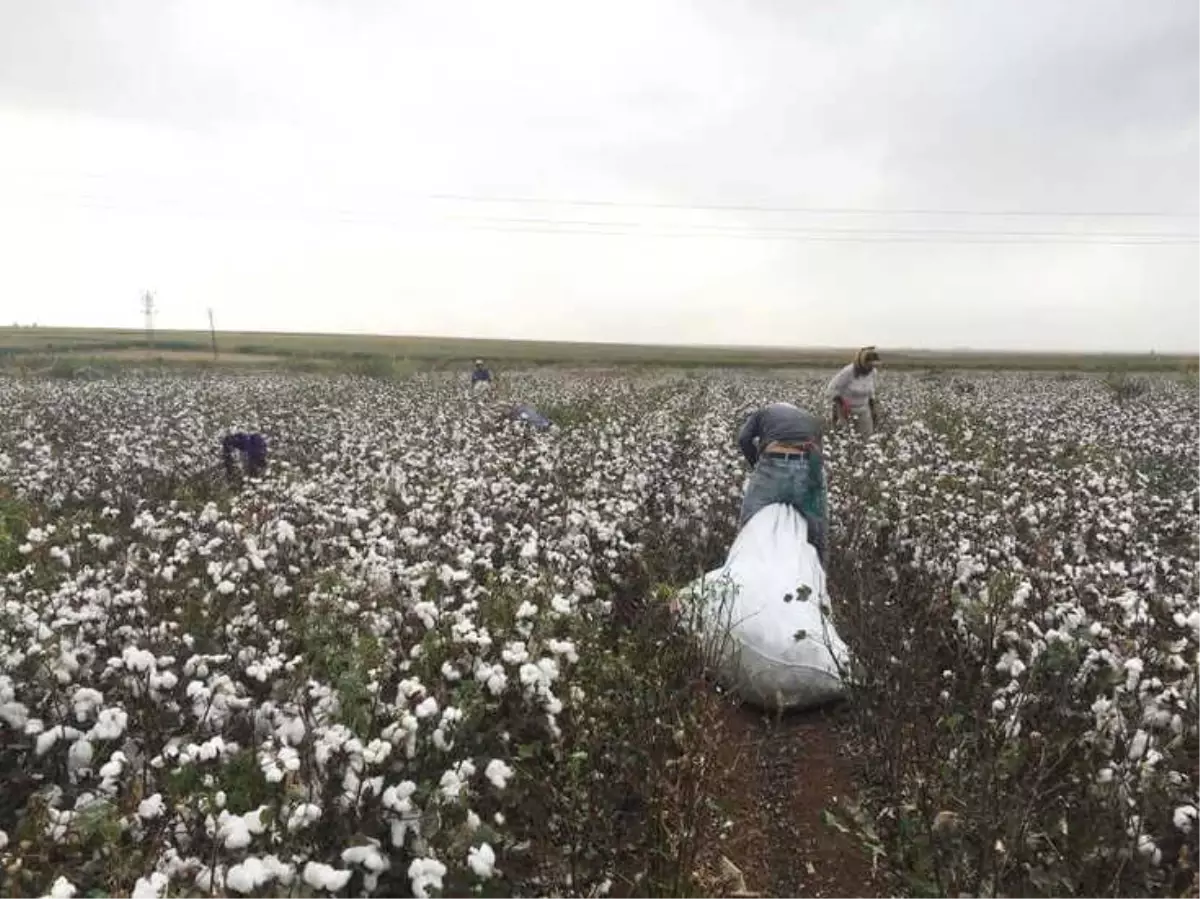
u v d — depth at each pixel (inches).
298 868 122.3
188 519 298.2
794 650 234.2
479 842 134.9
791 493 275.7
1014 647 205.8
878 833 176.4
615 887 158.6
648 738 179.6
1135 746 154.4
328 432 647.1
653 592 253.9
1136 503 354.3
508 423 607.2
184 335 4894.2
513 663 175.9
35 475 434.6
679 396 1032.2
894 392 1155.9
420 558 269.1
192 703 168.9
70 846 130.7
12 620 197.0
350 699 164.6
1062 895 136.6
